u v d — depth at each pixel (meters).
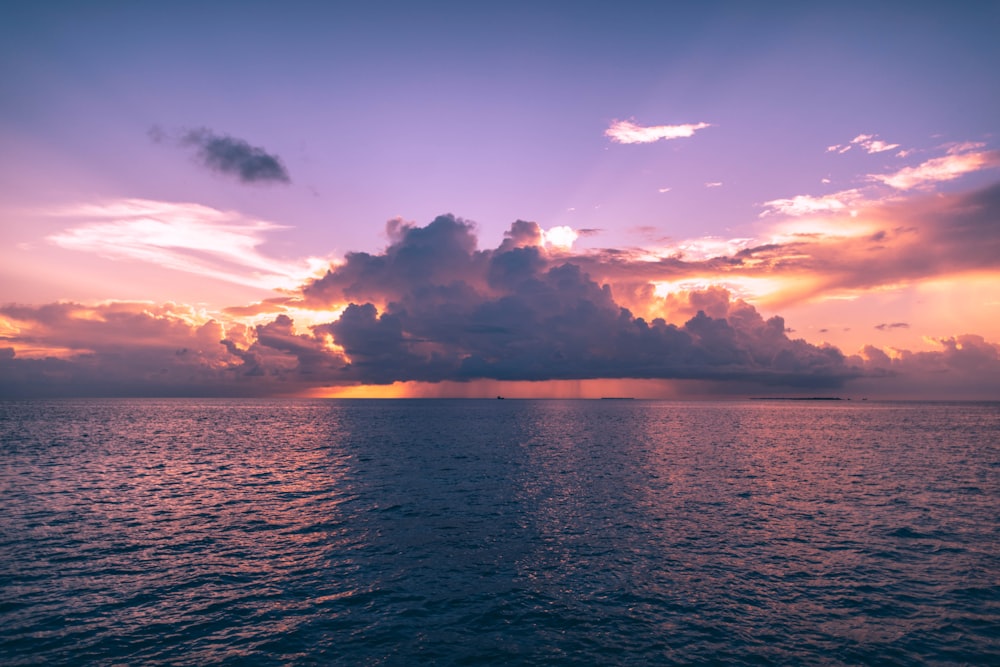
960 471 45.00
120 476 42.09
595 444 68.75
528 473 43.66
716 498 33.34
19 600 17.19
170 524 27.03
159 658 13.70
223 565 20.83
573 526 26.61
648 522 27.31
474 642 14.66
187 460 52.22
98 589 18.23
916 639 14.75
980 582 18.91
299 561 21.39
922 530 25.66
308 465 48.69
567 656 13.88
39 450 59.94
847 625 15.59
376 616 16.30
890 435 85.50
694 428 102.56
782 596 17.72
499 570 20.38
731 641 14.66
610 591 18.23
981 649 14.18
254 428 99.69
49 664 13.32
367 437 79.44
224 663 13.50
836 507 30.66
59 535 24.81
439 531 25.75
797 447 65.12
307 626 15.61
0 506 30.95
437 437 79.50
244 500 32.94
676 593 18.03
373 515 29.00
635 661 13.63
